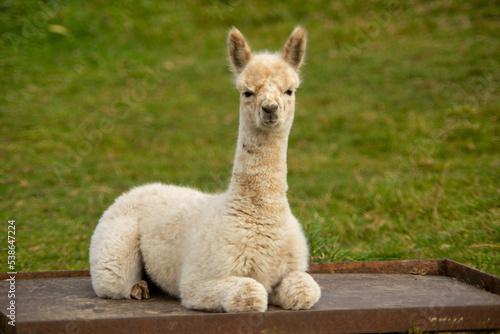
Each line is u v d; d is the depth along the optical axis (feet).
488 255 18.06
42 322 10.44
